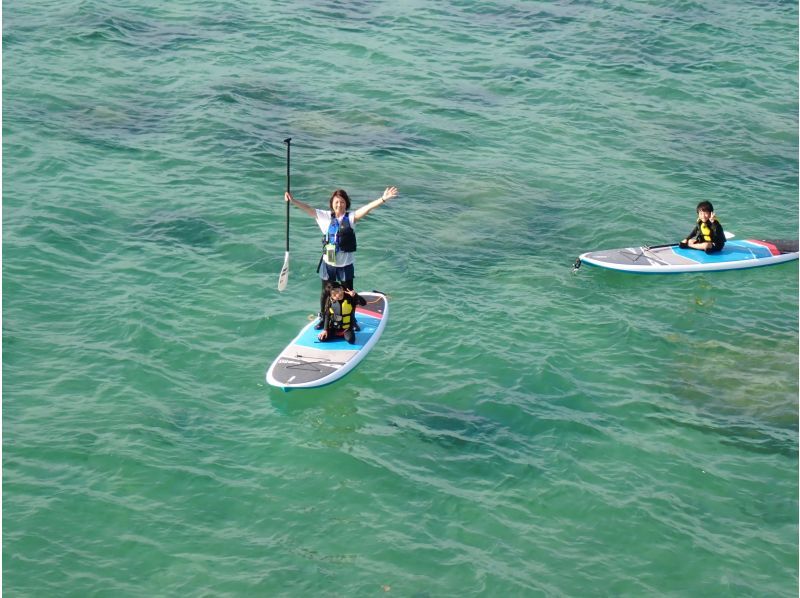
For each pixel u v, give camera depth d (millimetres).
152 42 33938
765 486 16109
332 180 26094
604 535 14938
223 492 15406
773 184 27359
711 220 23141
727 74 33938
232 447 16422
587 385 18516
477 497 15547
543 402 17938
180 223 23328
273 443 16562
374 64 33562
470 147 28578
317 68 33031
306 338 19109
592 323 20531
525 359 19125
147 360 18531
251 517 14977
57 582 13586
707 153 28922
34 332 19078
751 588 14078
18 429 16406
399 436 16875
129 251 22047
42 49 32344
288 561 14156
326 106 30469
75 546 14219
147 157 26328
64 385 17656
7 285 20391
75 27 34094
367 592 13664
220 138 27688
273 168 26375
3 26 33688
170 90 30609
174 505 15094
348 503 15328
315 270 21828
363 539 14625
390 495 15516
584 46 35688
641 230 24562
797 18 38312
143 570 13891
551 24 37500
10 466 15586
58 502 14969
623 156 28484
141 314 19781
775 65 34656
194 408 17359
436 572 14062
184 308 20203
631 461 16547
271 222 23672
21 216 22891
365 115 30062
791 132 30422
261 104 30203
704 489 15984
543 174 27281
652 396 18297
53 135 27000
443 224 24406
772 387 18703
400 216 24562
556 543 14727
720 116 31250
